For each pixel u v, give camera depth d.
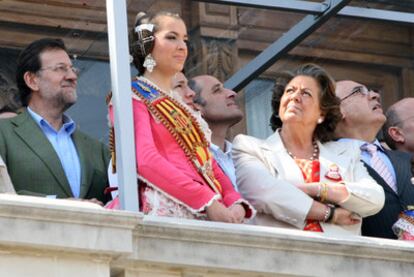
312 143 16.89
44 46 16.72
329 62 22.70
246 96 21.19
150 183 15.47
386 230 17.14
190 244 14.96
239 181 16.58
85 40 19.83
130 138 15.48
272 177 16.44
